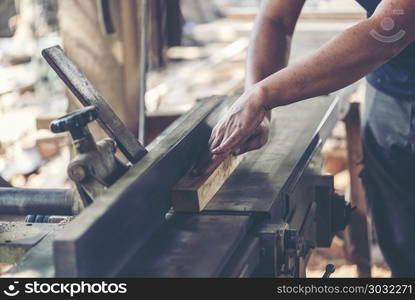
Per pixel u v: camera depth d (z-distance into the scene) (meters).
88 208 1.52
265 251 1.80
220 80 5.27
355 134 3.94
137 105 3.73
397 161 2.89
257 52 2.49
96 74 3.59
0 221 2.03
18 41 8.50
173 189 1.91
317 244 2.55
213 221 1.84
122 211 1.59
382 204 3.09
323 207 2.51
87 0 3.50
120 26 3.53
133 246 1.65
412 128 2.77
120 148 1.95
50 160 5.61
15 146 5.93
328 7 7.54
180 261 1.63
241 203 1.95
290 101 2.01
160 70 5.79
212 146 2.08
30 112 6.85
